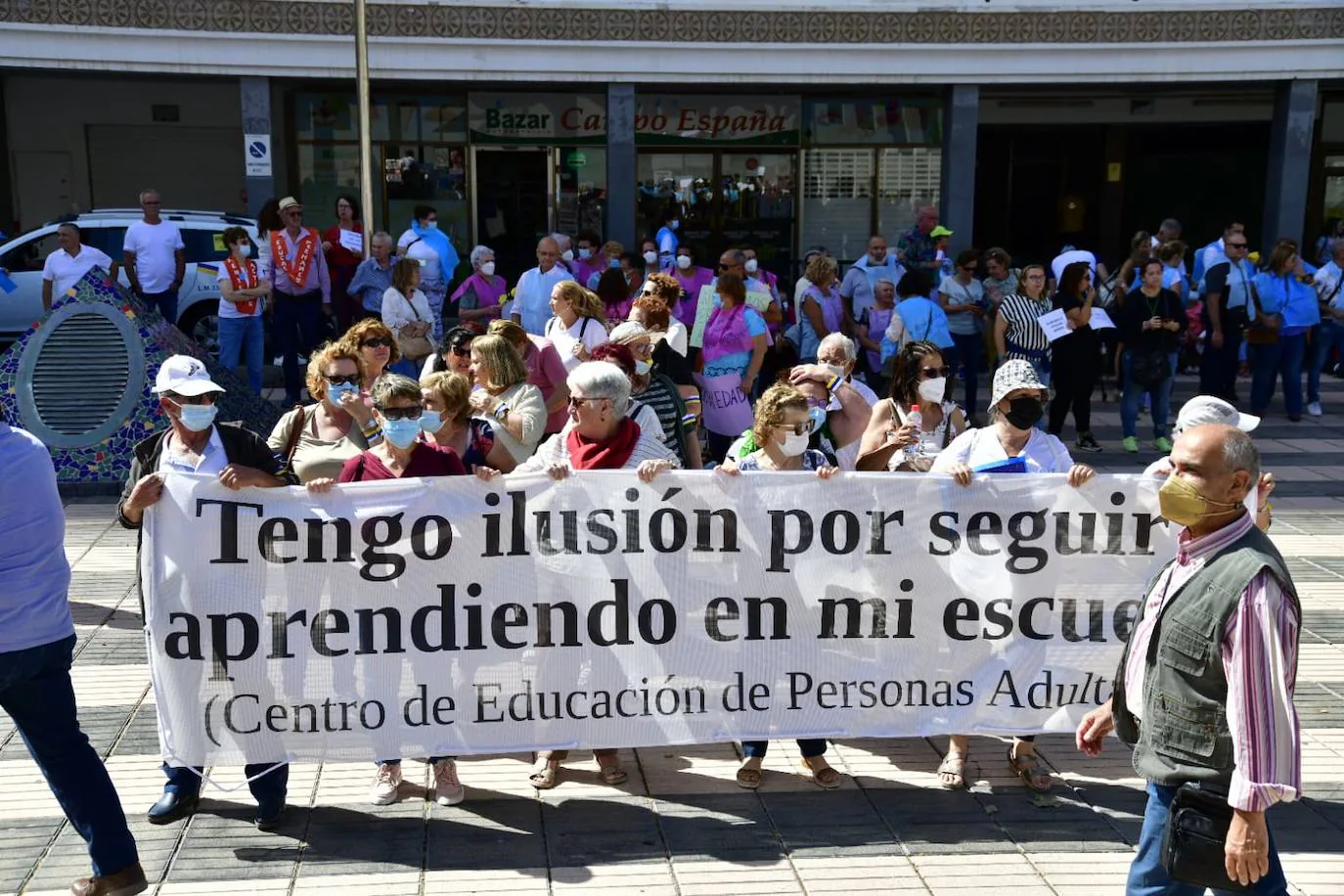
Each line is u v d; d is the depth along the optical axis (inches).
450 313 750.5
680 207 757.3
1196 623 121.6
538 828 175.5
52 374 361.1
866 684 186.4
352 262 524.1
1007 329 424.8
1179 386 580.7
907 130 752.3
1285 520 347.9
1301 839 173.3
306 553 173.5
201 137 784.3
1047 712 188.1
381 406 176.6
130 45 595.2
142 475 177.9
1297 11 643.5
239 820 177.2
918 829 176.1
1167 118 818.8
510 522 177.6
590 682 182.1
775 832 174.6
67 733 149.6
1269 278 485.4
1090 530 185.0
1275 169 673.0
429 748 179.3
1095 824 177.9
